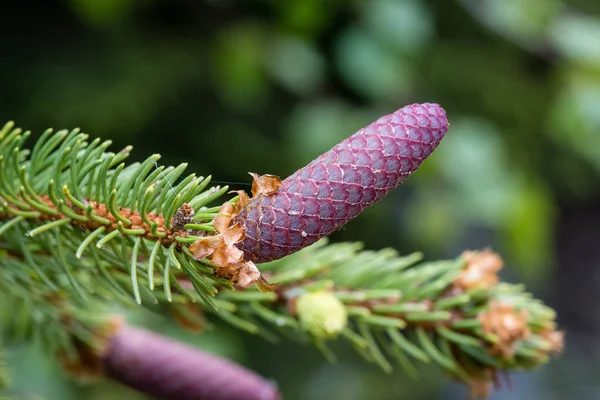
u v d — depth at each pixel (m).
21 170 0.38
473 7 0.98
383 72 0.89
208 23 1.21
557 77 0.99
